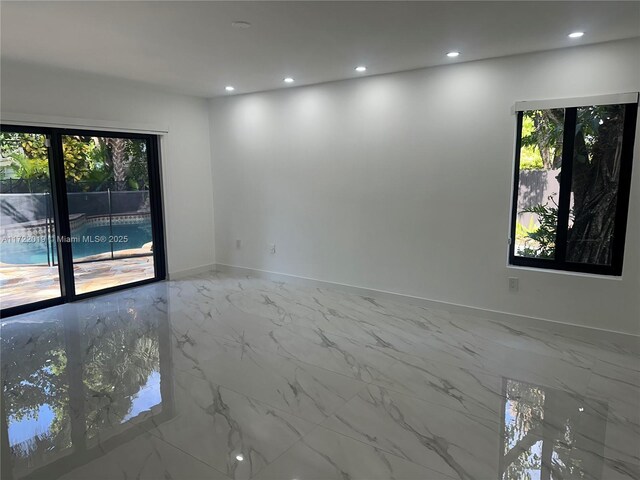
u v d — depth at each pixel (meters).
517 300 4.13
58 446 2.40
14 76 4.18
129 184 5.39
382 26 3.07
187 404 2.81
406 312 4.52
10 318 4.38
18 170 4.40
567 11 2.80
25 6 2.69
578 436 2.46
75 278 4.96
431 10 2.78
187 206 5.99
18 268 4.50
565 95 3.68
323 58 3.94
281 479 2.13
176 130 5.73
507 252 4.14
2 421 2.64
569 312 3.88
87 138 4.91
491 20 2.96
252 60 3.99
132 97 5.18
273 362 3.40
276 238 5.75
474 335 3.90
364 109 4.76
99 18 2.90
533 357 3.45
